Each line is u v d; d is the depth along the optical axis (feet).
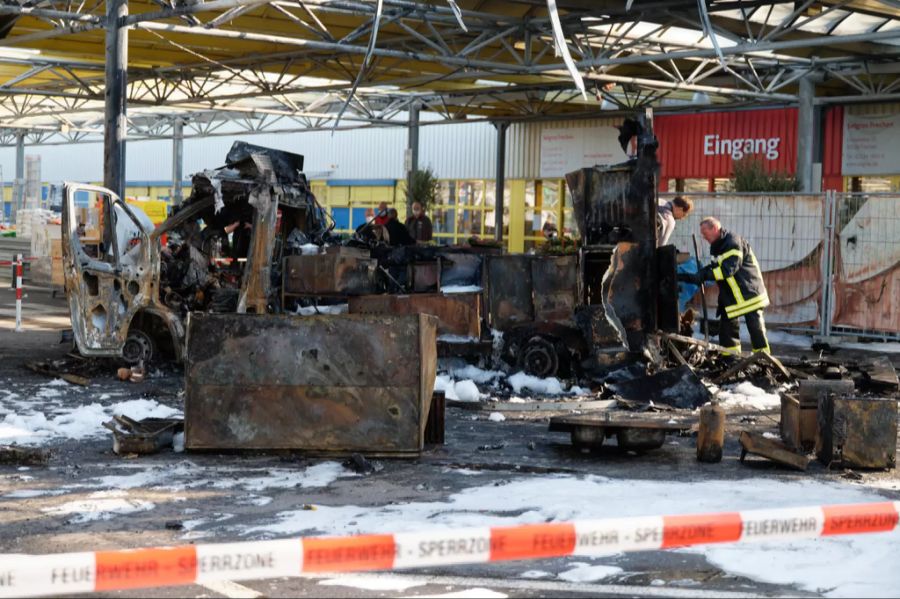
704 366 44.62
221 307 45.34
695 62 90.63
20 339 54.75
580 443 29.37
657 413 37.17
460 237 133.08
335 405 28.22
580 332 42.75
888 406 27.61
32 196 167.63
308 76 95.45
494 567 18.76
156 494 24.04
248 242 50.06
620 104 104.27
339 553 13.38
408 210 116.78
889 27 71.00
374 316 28.32
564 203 121.60
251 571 13.19
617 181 43.68
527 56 71.51
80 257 42.60
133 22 59.16
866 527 15.08
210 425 28.37
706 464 28.19
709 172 107.55
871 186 95.91
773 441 28.96
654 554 19.52
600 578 18.11
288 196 47.88
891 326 58.90
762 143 103.24
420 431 28.25
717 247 45.93
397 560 13.52
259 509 22.71
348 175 147.23
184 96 120.88
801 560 19.07
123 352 43.91
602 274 44.11
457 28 75.41
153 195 177.37
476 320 43.50
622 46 70.85
